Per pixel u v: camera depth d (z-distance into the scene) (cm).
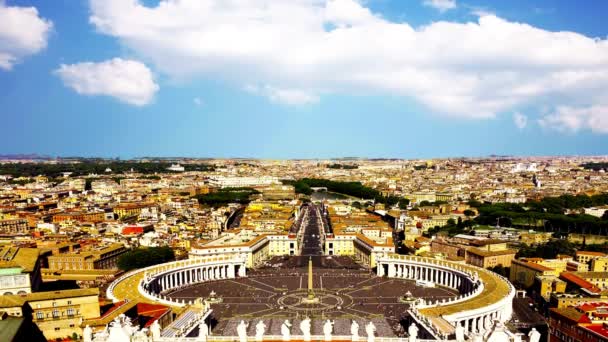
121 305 14900
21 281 16362
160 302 16638
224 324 16562
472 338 10400
